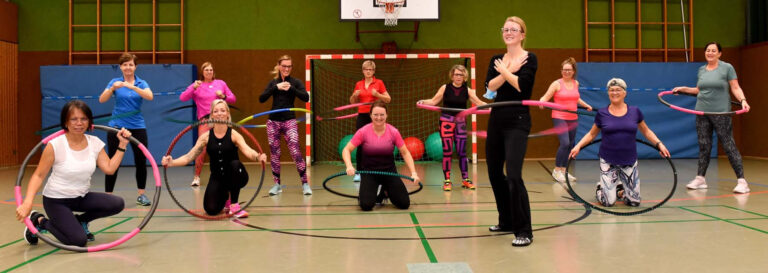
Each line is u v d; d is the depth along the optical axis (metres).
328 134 10.36
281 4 10.22
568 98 6.46
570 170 7.85
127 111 4.87
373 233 3.50
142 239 3.36
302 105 10.19
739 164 5.38
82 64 10.09
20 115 10.06
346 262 2.76
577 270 2.58
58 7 10.10
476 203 4.80
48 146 3.09
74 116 3.02
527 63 3.07
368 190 4.46
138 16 10.16
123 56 4.82
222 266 2.71
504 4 10.32
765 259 2.77
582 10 10.38
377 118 4.45
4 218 4.18
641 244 3.12
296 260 2.81
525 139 3.13
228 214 4.16
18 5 10.09
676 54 10.57
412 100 10.38
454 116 5.77
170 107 9.52
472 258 2.83
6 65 9.77
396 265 2.70
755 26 10.41
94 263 2.79
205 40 10.17
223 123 3.92
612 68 9.95
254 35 10.20
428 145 9.80
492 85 3.14
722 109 5.52
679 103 10.01
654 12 10.52
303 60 10.22
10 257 2.93
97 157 3.33
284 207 4.65
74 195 3.19
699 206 4.50
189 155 4.08
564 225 3.73
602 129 4.56
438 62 10.31
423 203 4.83
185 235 3.48
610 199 4.57
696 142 9.99
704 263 2.70
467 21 10.30
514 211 3.12
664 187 5.84
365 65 6.32
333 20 10.27
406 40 10.30
